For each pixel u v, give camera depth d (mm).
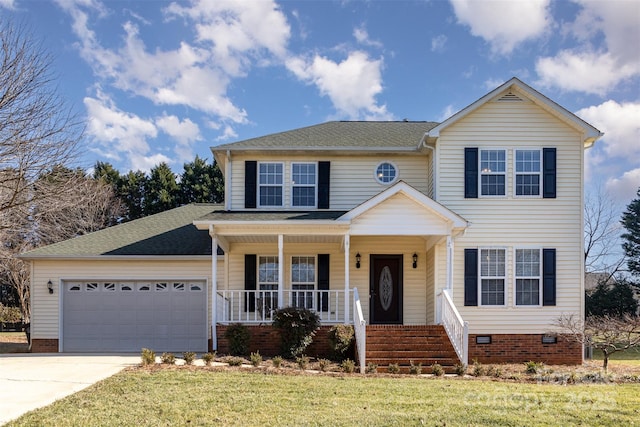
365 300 17578
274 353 15164
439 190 16672
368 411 8258
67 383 10211
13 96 17938
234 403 8625
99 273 18141
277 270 18000
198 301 18125
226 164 18016
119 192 42219
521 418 7895
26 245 28656
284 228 15516
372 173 18094
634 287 35844
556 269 16547
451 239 15422
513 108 16906
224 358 13719
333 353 14578
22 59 18250
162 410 8117
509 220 16625
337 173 18109
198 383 10133
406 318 17594
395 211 15398
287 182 17906
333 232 15508
